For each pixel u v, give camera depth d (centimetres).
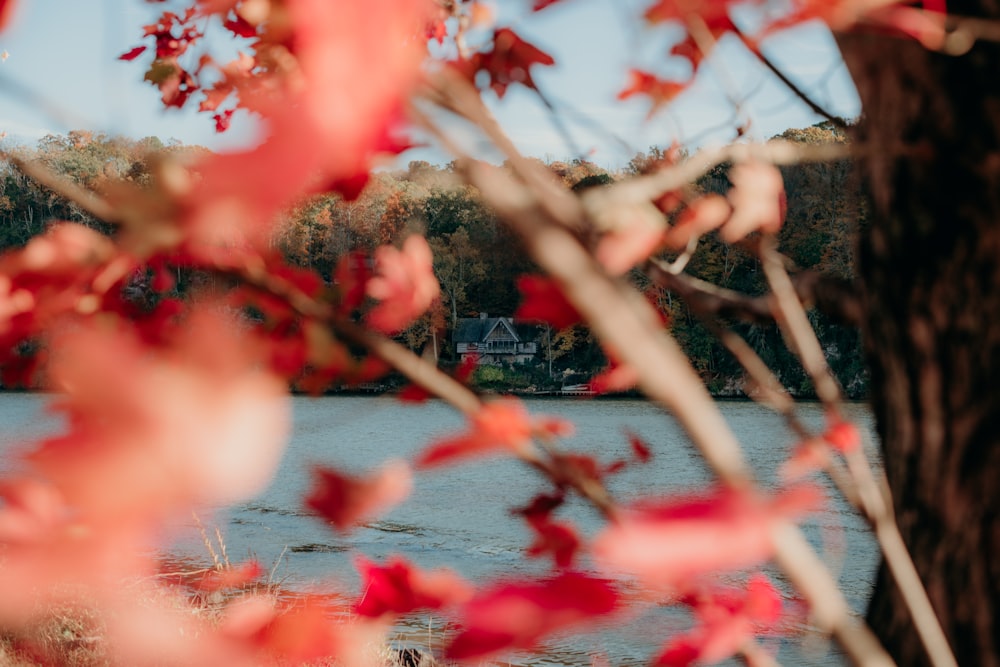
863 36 135
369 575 96
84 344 27
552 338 5944
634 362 43
